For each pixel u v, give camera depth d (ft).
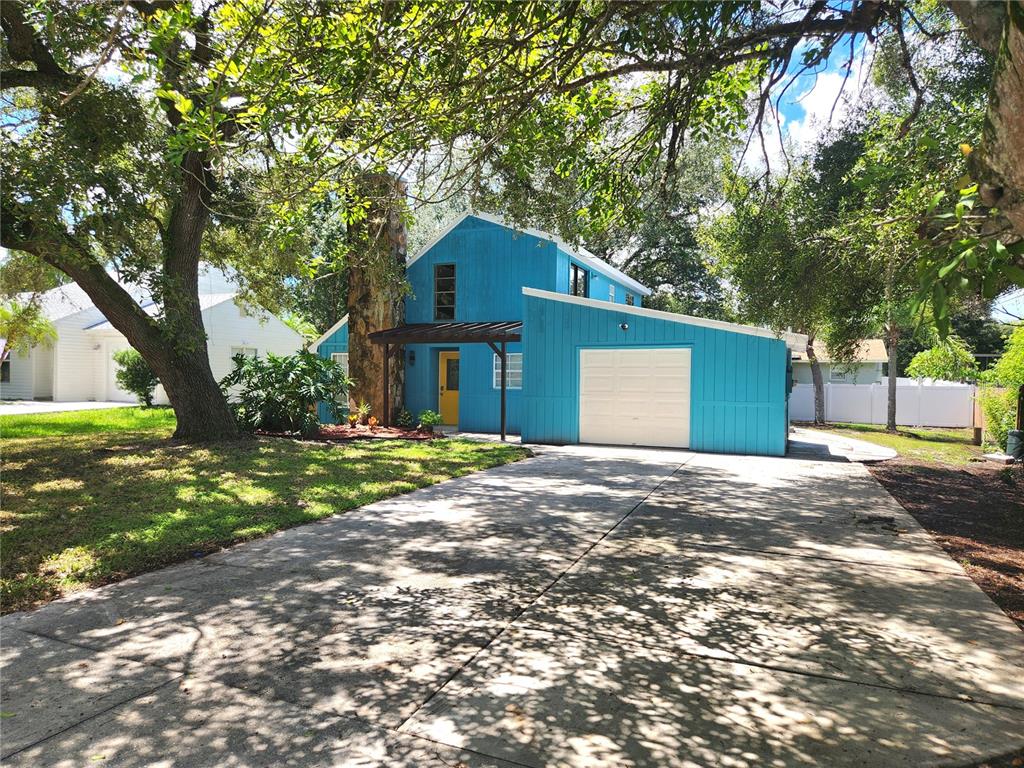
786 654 11.35
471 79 14.67
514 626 12.61
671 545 18.56
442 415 59.31
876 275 23.90
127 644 11.76
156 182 27.91
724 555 17.54
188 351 37.73
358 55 13.44
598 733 8.84
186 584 15.05
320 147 16.24
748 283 25.67
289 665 10.93
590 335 43.88
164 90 13.20
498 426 54.70
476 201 22.18
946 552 17.90
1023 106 5.96
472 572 16.01
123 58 15.29
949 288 6.36
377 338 52.75
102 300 36.96
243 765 8.11
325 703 9.66
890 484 29.22
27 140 26.21
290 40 13.64
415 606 13.67
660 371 42.14
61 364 81.51
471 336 48.34
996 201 6.70
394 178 18.88
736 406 39.83
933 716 9.29
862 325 36.32
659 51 14.62
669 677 10.48
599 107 19.02
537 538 19.30
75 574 15.48
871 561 17.01
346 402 58.18
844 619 12.98
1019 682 10.33
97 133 25.98
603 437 43.78
